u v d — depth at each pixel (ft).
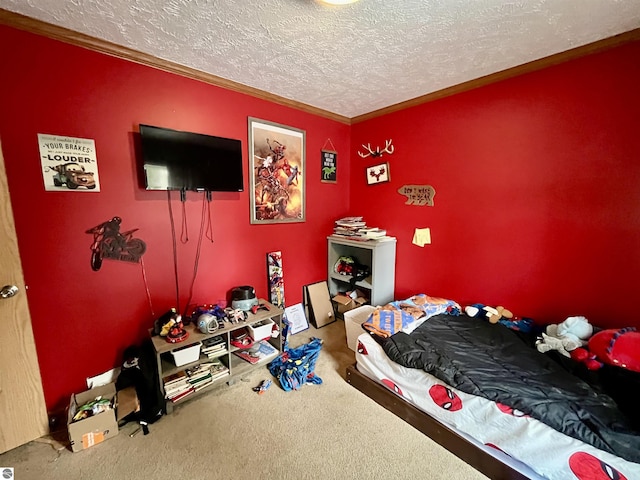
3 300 4.63
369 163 9.86
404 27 4.76
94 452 4.77
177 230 6.70
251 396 6.21
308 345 7.86
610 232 5.59
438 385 4.99
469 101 7.27
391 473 4.42
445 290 8.31
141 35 5.03
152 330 6.13
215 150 6.66
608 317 5.73
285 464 4.56
